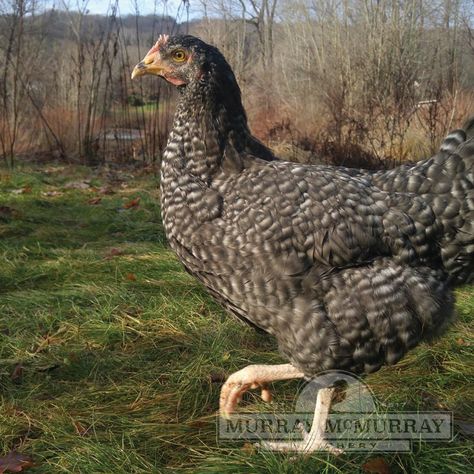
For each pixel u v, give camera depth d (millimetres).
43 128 2268
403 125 1970
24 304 853
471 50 2111
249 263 491
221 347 735
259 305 500
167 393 647
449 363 705
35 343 754
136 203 1455
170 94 2234
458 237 510
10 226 1229
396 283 488
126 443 561
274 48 3178
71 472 517
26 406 619
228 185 504
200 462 534
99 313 830
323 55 2484
